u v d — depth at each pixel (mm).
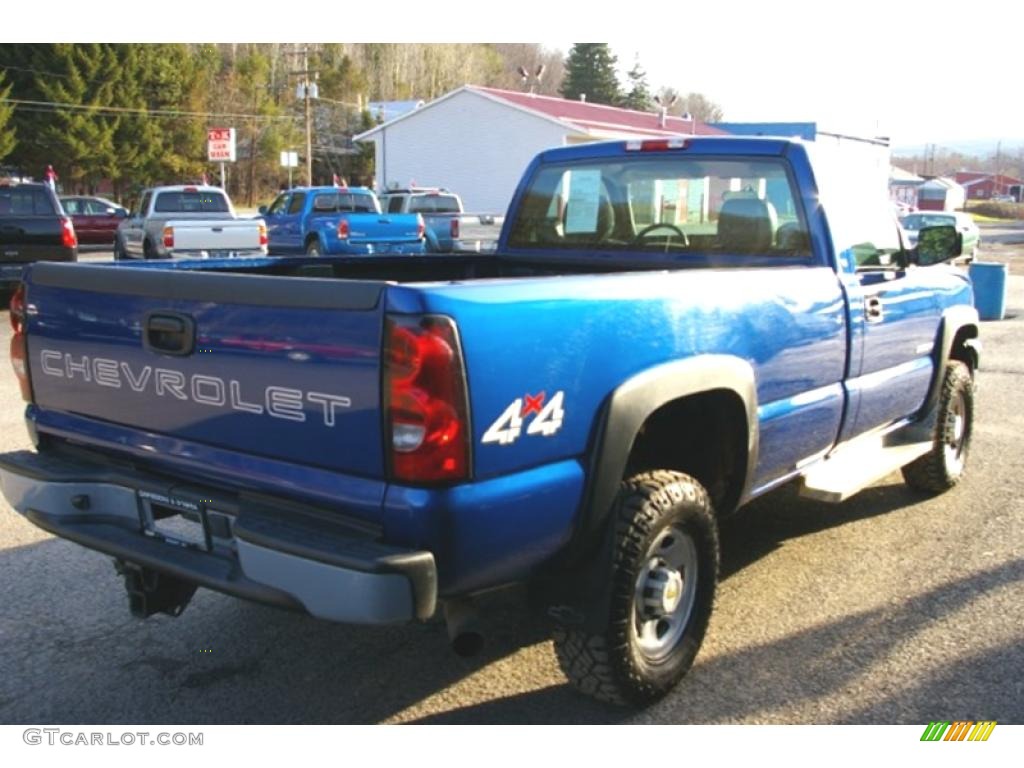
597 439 2994
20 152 49844
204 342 2957
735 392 3578
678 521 3322
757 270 3818
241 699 3494
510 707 3434
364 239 18797
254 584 2811
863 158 5004
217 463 2988
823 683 3594
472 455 2631
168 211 18438
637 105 89438
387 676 3668
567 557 3076
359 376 2625
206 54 67375
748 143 4590
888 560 4844
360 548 2611
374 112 79562
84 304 3318
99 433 3357
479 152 39188
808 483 4383
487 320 2658
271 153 70750
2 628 4027
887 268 4867
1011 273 25375
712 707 3424
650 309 3178
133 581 3301
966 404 5957
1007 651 3848
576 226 5242
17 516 5371
